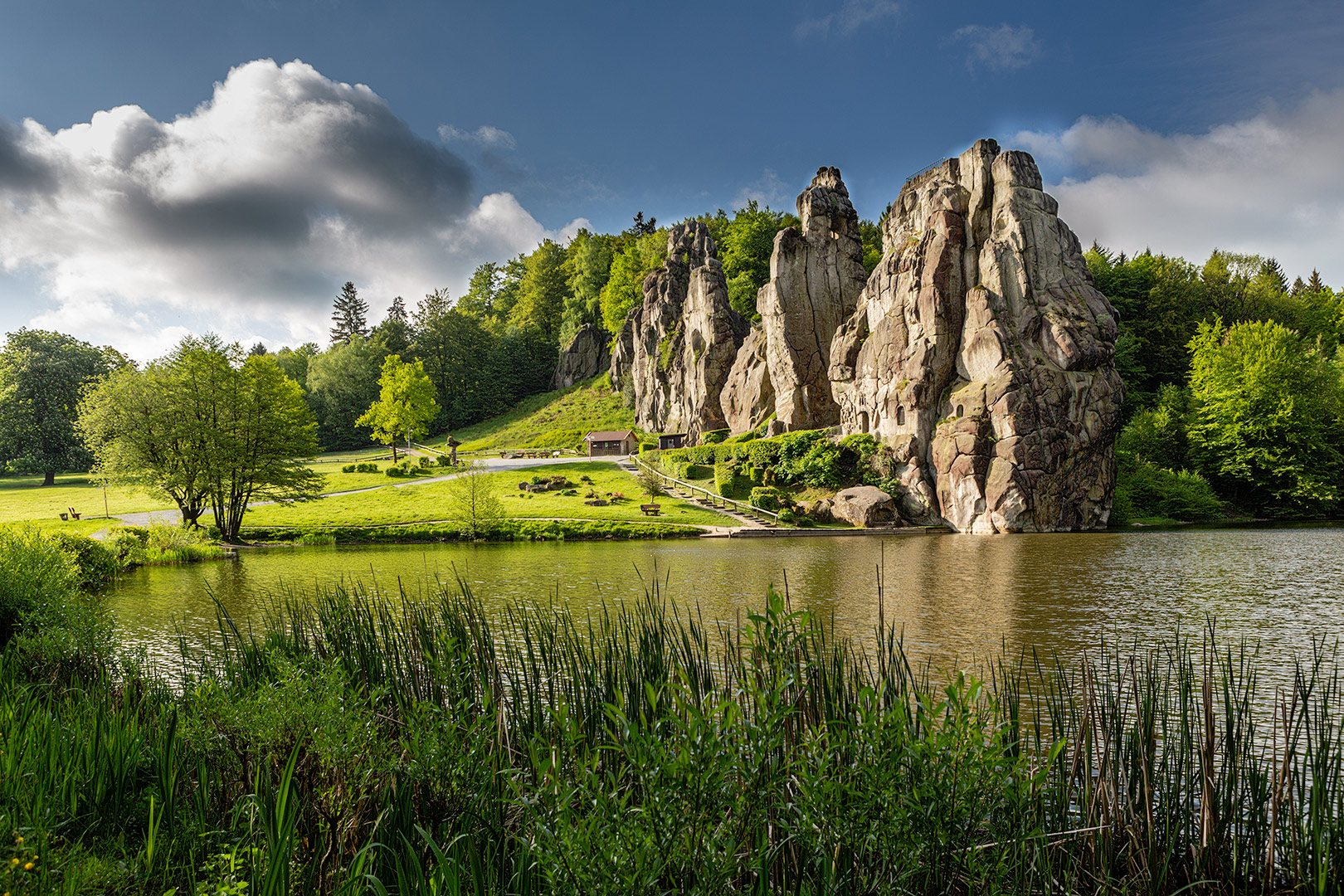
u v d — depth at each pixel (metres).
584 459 79.94
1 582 12.14
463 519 46.16
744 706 5.31
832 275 67.19
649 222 144.00
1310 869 5.24
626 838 3.88
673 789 4.08
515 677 6.95
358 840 5.42
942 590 21.80
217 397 43.97
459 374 121.88
